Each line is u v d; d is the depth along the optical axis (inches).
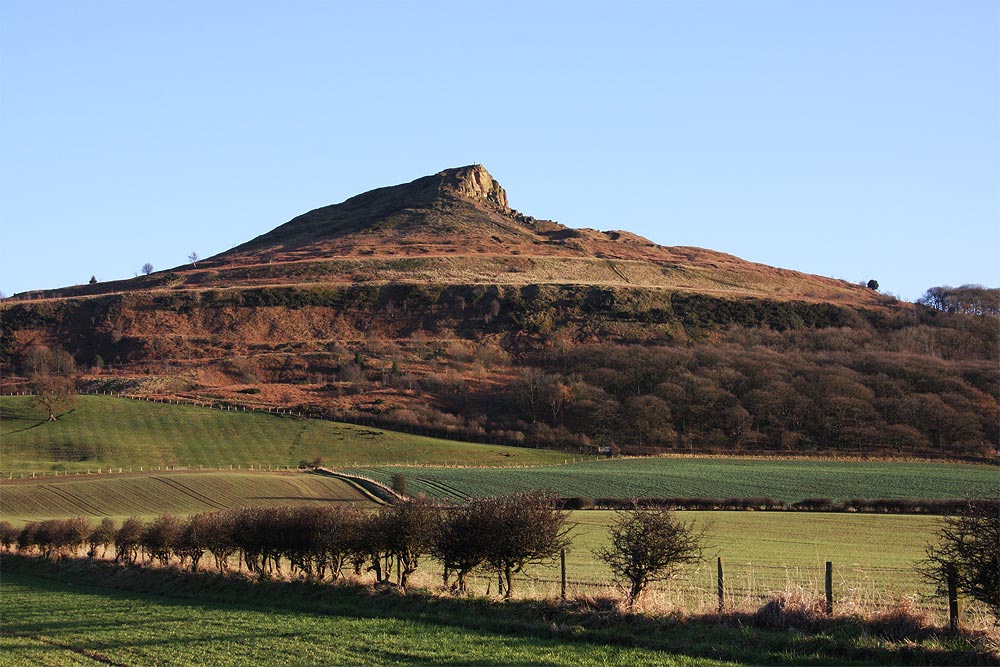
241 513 1456.7
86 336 7785.4
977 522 720.3
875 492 3093.0
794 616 768.9
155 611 1143.0
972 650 671.1
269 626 965.8
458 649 786.8
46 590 1464.1
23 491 3152.1
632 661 717.3
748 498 2819.9
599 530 2241.6
